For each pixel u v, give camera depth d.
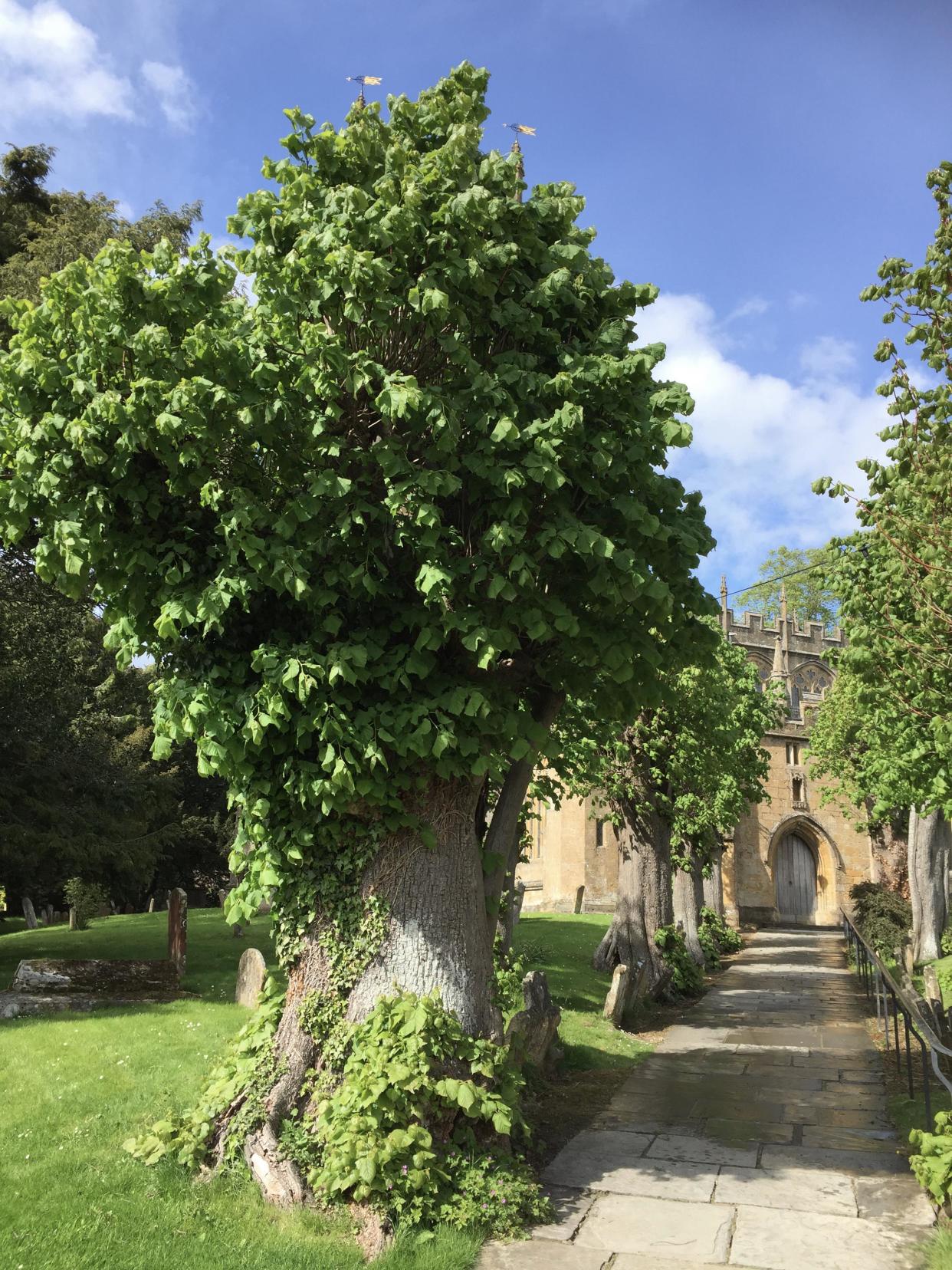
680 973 20.78
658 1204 7.09
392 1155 6.38
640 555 7.67
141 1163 7.01
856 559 11.82
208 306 6.95
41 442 6.54
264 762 7.30
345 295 6.90
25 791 20.00
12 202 21.11
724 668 25.38
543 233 8.09
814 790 50.28
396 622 7.38
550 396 7.28
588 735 12.79
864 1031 15.41
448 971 7.51
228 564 6.84
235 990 14.75
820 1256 6.12
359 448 7.18
